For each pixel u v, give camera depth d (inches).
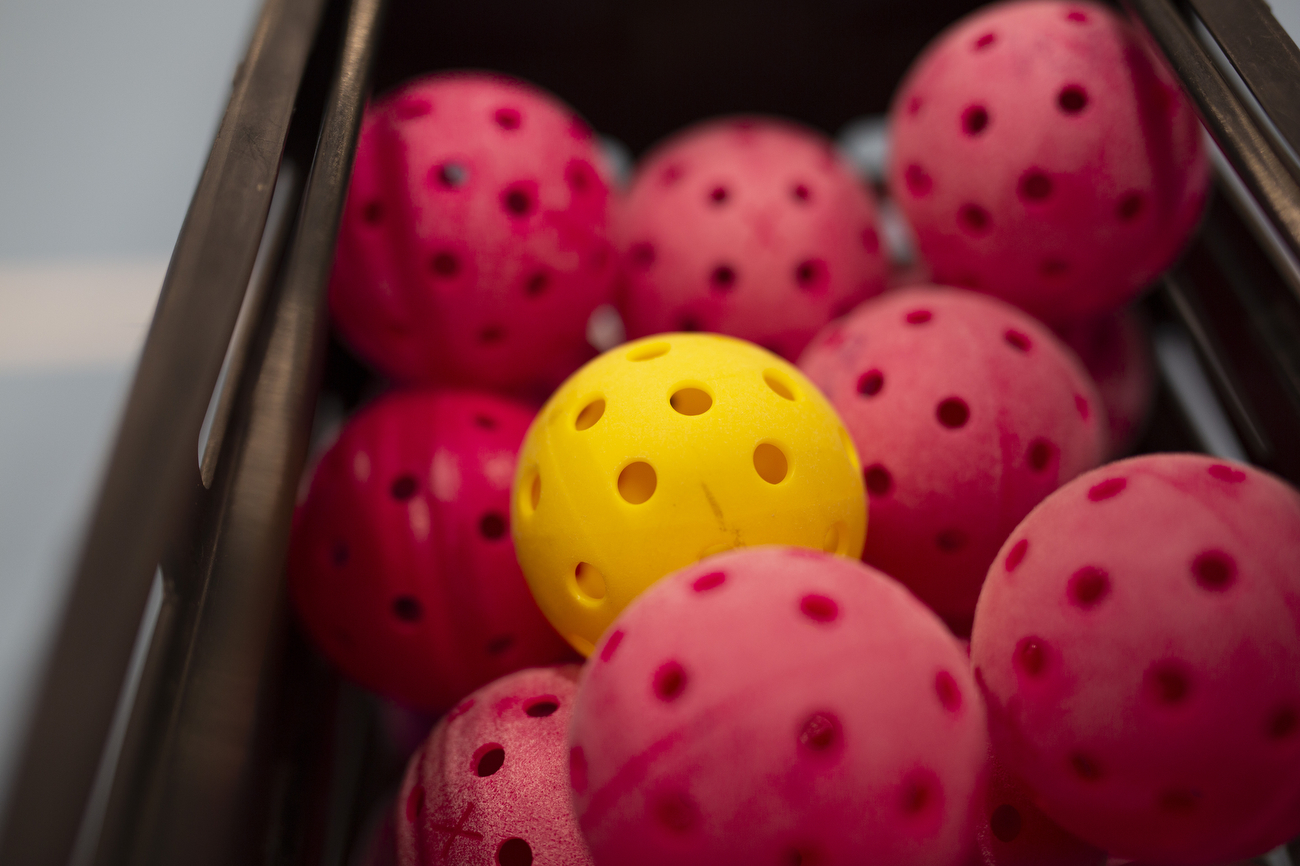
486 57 22.8
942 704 13.8
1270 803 14.2
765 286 19.2
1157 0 16.2
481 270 17.4
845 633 13.7
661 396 15.3
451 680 17.1
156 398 13.5
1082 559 14.6
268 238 16.5
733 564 14.2
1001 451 16.7
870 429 16.9
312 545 17.0
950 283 19.2
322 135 15.5
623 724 13.7
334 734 18.2
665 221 19.6
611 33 22.7
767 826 13.4
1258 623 14.1
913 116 18.6
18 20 32.3
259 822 15.0
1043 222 17.7
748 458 15.1
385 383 21.9
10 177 30.0
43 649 12.6
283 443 14.6
